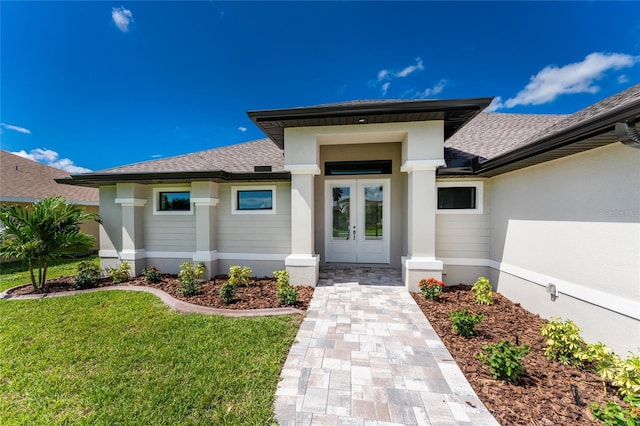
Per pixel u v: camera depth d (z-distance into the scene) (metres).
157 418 2.53
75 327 4.48
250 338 4.04
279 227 7.77
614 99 4.22
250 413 2.58
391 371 3.26
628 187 3.32
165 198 8.42
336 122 6.29
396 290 6.47
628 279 3.30
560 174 4.45
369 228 8.77
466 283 6.95
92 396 2.83
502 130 8.69
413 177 6.38
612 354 2.90
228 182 7.88
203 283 7.14
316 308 5.32
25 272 9.26
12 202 12.78
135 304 5.50
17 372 3.28
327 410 2.63
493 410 2.58
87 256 13.35
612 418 2.05
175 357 3.54
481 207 6.83
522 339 3.97
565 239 4.32
